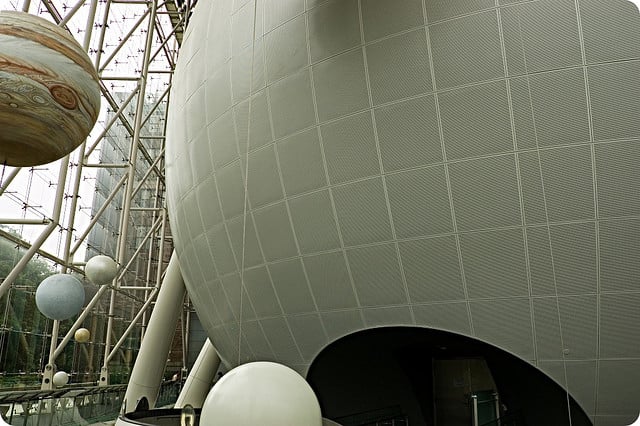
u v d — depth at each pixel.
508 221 13.95
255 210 17.86
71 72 7.99
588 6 13.49
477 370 18.81
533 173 13.71
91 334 51.44
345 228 15.86
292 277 17.28
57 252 41.59
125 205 47.16
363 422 18.92
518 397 17.00
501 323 14.45
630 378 13.81
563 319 13.89
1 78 7.36
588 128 13.38
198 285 22.48
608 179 13.30
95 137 51.66
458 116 14.30
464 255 14.43
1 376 33.66
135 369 29.53
